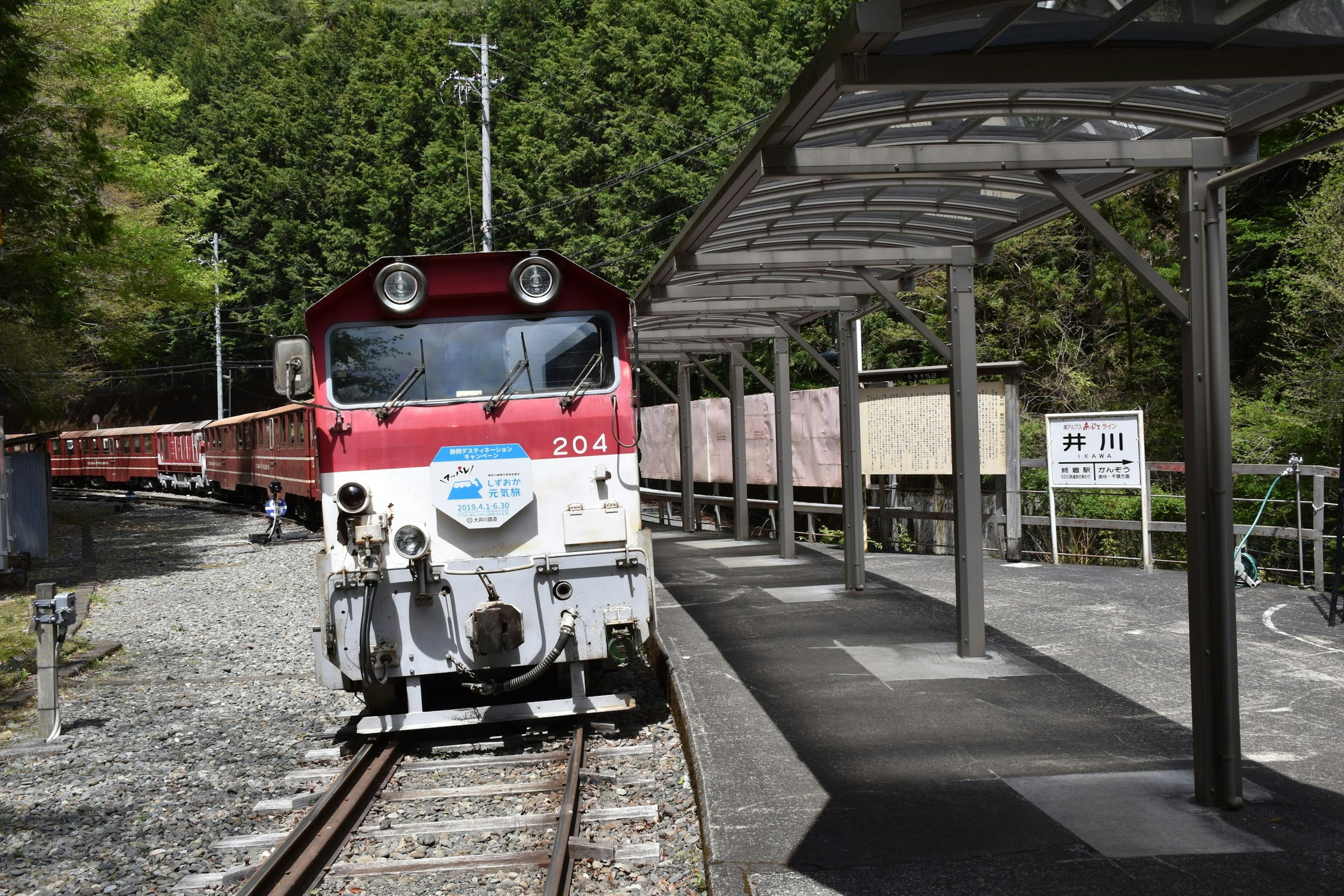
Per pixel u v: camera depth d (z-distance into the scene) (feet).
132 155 70.79
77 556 67.46
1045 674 25.38
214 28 223.30
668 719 25.18
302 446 79.66
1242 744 19.61
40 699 26.20
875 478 52.75
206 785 22.00
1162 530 39.40
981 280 71.20
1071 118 18.33
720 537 59.82
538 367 24.25
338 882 16.57
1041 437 61.00
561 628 23.15
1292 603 32.07
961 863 14.80
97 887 16.87
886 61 14.49
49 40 59.93
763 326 47.83
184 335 192.13
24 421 72.28
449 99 145.48
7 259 52.08
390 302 23.54
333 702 29.09
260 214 175.83
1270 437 50.21
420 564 23.16
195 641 39.27
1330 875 14.07
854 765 19.19
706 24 128.06
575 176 126.72
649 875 16.30
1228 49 14.73
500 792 20.47
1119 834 15.65
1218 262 16.98
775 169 18.75
